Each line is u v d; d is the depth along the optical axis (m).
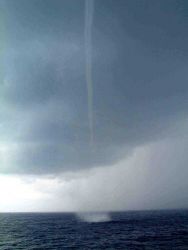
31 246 53.47
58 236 67.00
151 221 109.25
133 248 46.97
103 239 58.94
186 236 61.19
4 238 66.12
